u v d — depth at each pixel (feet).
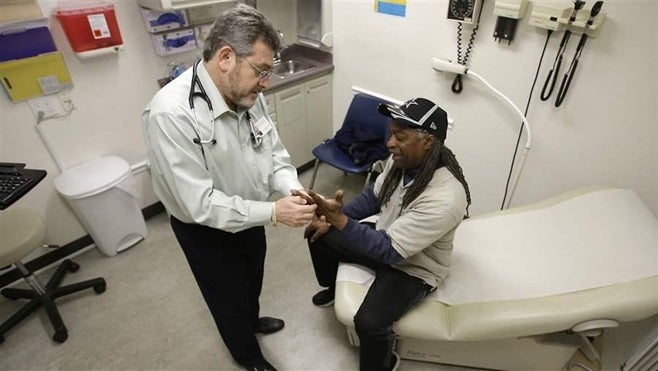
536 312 4.33
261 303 6.47
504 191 7.28
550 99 5.94
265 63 3.34
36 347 5.82
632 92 5.16
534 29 5.65
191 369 5.51
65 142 6.79
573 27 5.26
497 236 5.53
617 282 4.39
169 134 3.34
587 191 5.72
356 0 7.75
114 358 5.65
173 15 7.12
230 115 3.71
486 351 5.09
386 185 4.95
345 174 10.11
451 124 7.44
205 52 3.42
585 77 5.49
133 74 7.22
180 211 3.89
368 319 4.41
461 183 4.28
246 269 4.69
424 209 4.17
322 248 5.30
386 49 7.78
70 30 6.01
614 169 5.76
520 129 6.50
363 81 8.66
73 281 6.95
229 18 3.21
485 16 6.06
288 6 9.12
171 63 7.68
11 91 5.90
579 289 4.48
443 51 6.88
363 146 7.73
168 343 5.85
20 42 5.73
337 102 9.58
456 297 4.82
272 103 8.21
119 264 7.34
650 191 5.55
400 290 4.60
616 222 5.08
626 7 4.80
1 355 5.71
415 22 7.03
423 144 4.11
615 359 5.05
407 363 5.55
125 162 7.23
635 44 4.90
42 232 5.69
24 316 6.05
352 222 4.38
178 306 6.45
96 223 6.93
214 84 3.51
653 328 4.48
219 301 4.47
